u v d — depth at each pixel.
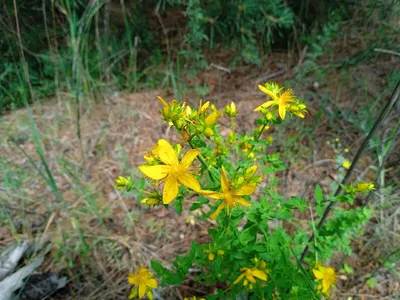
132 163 0.28
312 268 0.18
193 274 0.22
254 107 0.31
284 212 0.16
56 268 0.23
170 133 0.30
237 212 0.16
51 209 0.25
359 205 0.25
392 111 0.28
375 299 0.21
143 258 0.23
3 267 0.22
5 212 0.24
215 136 0.16
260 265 0.16
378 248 0.23
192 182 0.12
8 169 0.27
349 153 0.27
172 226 0.25
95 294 0.22
